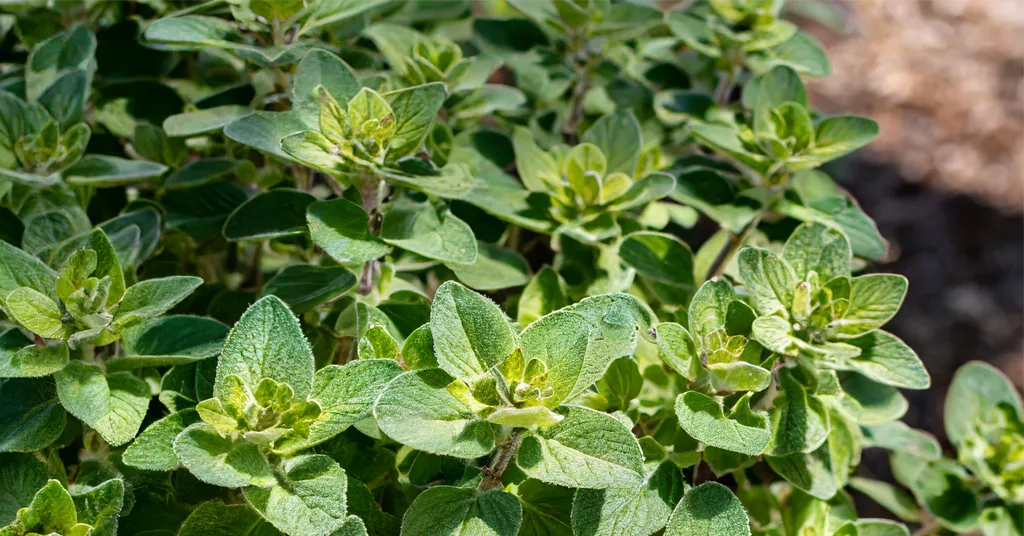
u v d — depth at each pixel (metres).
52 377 0.37
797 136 0.42
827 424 0.38
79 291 0.35
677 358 0.37
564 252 0.42
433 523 0.35
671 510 0.36
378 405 0.34
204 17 0.41
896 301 0.38
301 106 0.38
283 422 0.34
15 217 0.40
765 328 0.37
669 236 0.42
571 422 0.35
